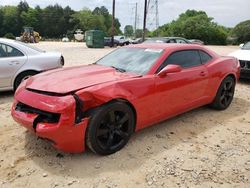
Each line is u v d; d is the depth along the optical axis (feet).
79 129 11.30
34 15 343.26
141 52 15.93
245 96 23.71
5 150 12.84
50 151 12.78
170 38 56.95
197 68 16.55
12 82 21.20
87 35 97.09
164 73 13.96
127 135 13.08
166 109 14.82
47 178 10.94
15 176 11.03
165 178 11.12
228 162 12.42
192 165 12.07
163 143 13.97
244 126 16.63
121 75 13.60
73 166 11.70
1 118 16.79
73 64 42.83
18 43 21.93
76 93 11.28
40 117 11.59
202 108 19.63
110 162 12.05
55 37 351.67
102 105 11.82
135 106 13.03
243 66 28.22
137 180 10.94
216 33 196.13
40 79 13.30
